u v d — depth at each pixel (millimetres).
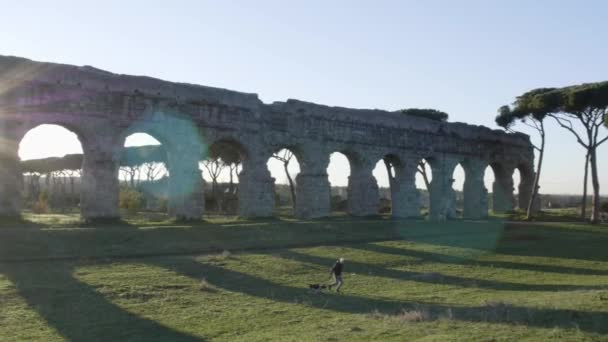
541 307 19984
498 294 26859
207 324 20125
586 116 70125
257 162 56219
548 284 30703
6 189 41969
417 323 18906
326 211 61469
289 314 21906
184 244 39250
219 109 53625
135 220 50438
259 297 25438
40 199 78688
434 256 41125
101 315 20953
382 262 37625
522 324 17719
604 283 29750
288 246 42531
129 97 47969
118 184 47000
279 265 34219
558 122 72688
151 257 34688
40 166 102312
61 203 95875
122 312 21500
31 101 43031
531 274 34750
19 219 41688
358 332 18109
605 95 66312
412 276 33031
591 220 70438
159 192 103500
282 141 58250
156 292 25172
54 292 24094
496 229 59094
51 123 44125
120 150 47219
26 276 26906
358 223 54750
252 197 55625
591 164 70312
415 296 26312
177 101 50844
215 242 41125
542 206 138125
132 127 48031
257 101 56781
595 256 42938
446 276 33219
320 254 39188
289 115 59156
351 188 65750
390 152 68375
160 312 21750
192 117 51750
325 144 61875
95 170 45781
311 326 19672
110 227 41812
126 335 18578
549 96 71062
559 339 15672
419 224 59406
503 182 86125
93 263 31312
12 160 42312
